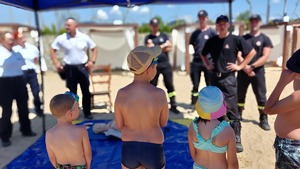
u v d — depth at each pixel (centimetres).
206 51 414
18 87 455
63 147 242
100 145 410
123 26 1287
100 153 384
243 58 398
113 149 395
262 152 392
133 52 227
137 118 231
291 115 189
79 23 1271
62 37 529
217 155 217
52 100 243
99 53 1355
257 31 464
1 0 407
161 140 238
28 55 563
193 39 591
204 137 215
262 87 468
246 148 405
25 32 1173
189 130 229
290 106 183
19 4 455
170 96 589
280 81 189
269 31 1043
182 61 1436
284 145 192
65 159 247
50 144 246
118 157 371
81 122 525
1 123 436
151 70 229
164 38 570
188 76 1172
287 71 185
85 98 556
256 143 421
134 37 1315
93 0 491
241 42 384
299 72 176
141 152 232
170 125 495
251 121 523
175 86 943
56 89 945
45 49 1395
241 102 492
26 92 472
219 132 210
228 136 211
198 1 506
